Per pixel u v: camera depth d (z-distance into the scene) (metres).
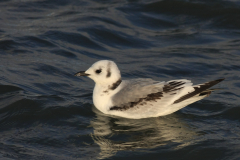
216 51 18.12
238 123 12.28
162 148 10.73
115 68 12.94
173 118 12.76
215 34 19.89
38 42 18.09
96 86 13.27
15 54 16.86
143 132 11.74
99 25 20.12
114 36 19.34
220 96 14.14
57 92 14.23
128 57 17.55
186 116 12.88
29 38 18.30
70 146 10.77
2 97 13.48
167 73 16.20
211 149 10.66
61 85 14.84
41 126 11.89
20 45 17.61
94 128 11.90
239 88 14.77
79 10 21.98
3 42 17.61
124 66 16.62
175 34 19.89
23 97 13.34
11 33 18.67
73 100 13.63
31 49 17.44
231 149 10.63
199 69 16.56
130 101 12.52
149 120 12.62
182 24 20.91
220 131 11.73
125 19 21.11
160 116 12.91
